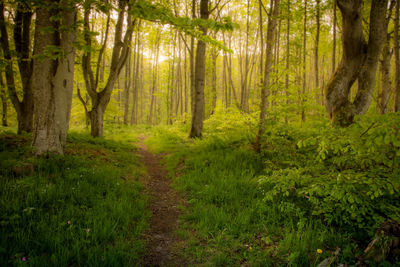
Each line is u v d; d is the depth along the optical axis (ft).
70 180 14.49
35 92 17.99
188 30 15.97
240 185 16.29
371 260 7.49
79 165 17.90
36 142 18.11
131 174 20.24
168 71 80.84
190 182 17.90
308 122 27.35
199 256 8.96
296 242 9.18
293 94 26.37
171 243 10.21
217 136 32.01
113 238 9.62
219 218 11.53
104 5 14.56
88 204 12.19
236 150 25.32
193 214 12.70
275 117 22.91
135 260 8.65
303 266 8.18
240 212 12.15
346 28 18.99
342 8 18.51
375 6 18.35
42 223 9.41
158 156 31.14
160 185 19.08
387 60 30.25
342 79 19.85
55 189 12.35
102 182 15.62
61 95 19.04
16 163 14.98
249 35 74.18
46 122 18.24
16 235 8.37
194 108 39.88
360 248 8.95
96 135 36.06
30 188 11.87
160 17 14.58
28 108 28.53
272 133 21.08
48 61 18.06
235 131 31.24
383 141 7.77
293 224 11.07
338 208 10.67
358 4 18.02
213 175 18.61
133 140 44.14
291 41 56.49
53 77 18.40
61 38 18.69
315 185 10.38
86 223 10.01
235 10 72.64
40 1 15.26
